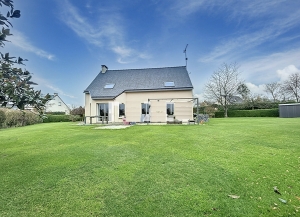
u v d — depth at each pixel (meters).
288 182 2.98
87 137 7.38
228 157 4.32
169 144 5.83
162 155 4.59
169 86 16.19
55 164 3.96
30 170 3.63
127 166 3.80
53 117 20.64
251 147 5.23
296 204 2.38
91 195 2.65
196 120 14.61
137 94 16.61
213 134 7.67
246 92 30.45
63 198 2.58
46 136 7.82
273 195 2.60
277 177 3.16
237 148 5.16
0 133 9.40
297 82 31.88
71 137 7.43
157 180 3.11
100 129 10.23
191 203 2.42
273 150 4.87
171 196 2.60
